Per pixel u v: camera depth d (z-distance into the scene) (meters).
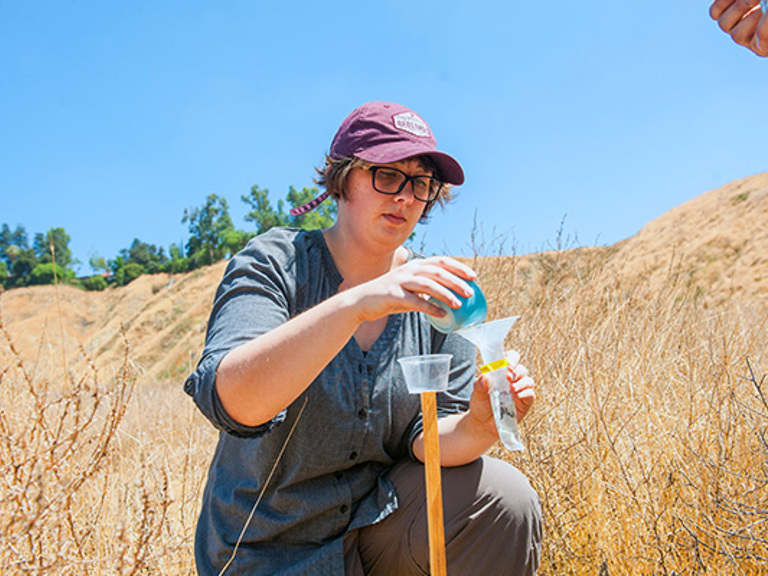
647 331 3.17
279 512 1.57
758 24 1.46
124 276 71.06
